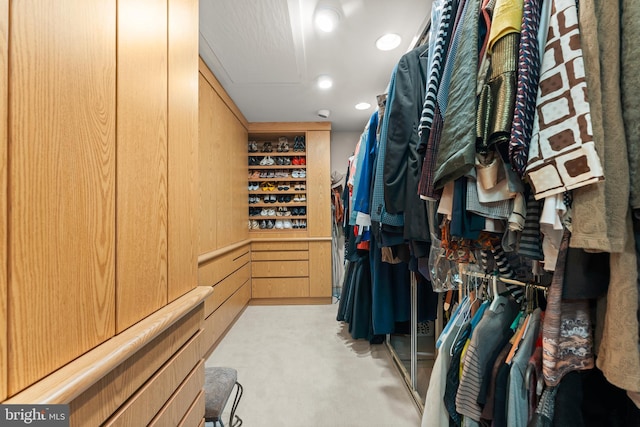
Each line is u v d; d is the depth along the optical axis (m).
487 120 0.62
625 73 0.46
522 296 0.91
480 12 0.70
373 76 2.14
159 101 0.66
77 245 0.43
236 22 1.52
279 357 1.93
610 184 0.46
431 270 1.02
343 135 3.61
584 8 0.49
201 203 1.93
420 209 0.94
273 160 3.28
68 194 0.41
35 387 0.35
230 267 2.43
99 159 0.47
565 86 0.50
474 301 1.00
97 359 0.42
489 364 0.81
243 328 2.46
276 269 3.13
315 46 1.76
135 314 0.55
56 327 0.39
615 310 0.47
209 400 0.98
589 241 0.47
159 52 0.66
